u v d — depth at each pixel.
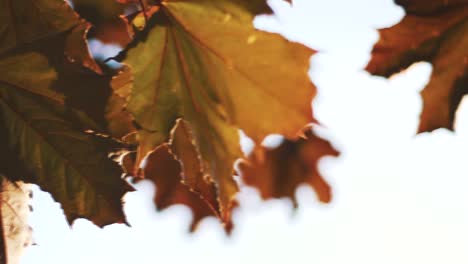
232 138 1.17
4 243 1.14
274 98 1.17
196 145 1.17
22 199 1.15
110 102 1.13
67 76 1.12
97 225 1.14
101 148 1.14
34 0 1.12
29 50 1.12
